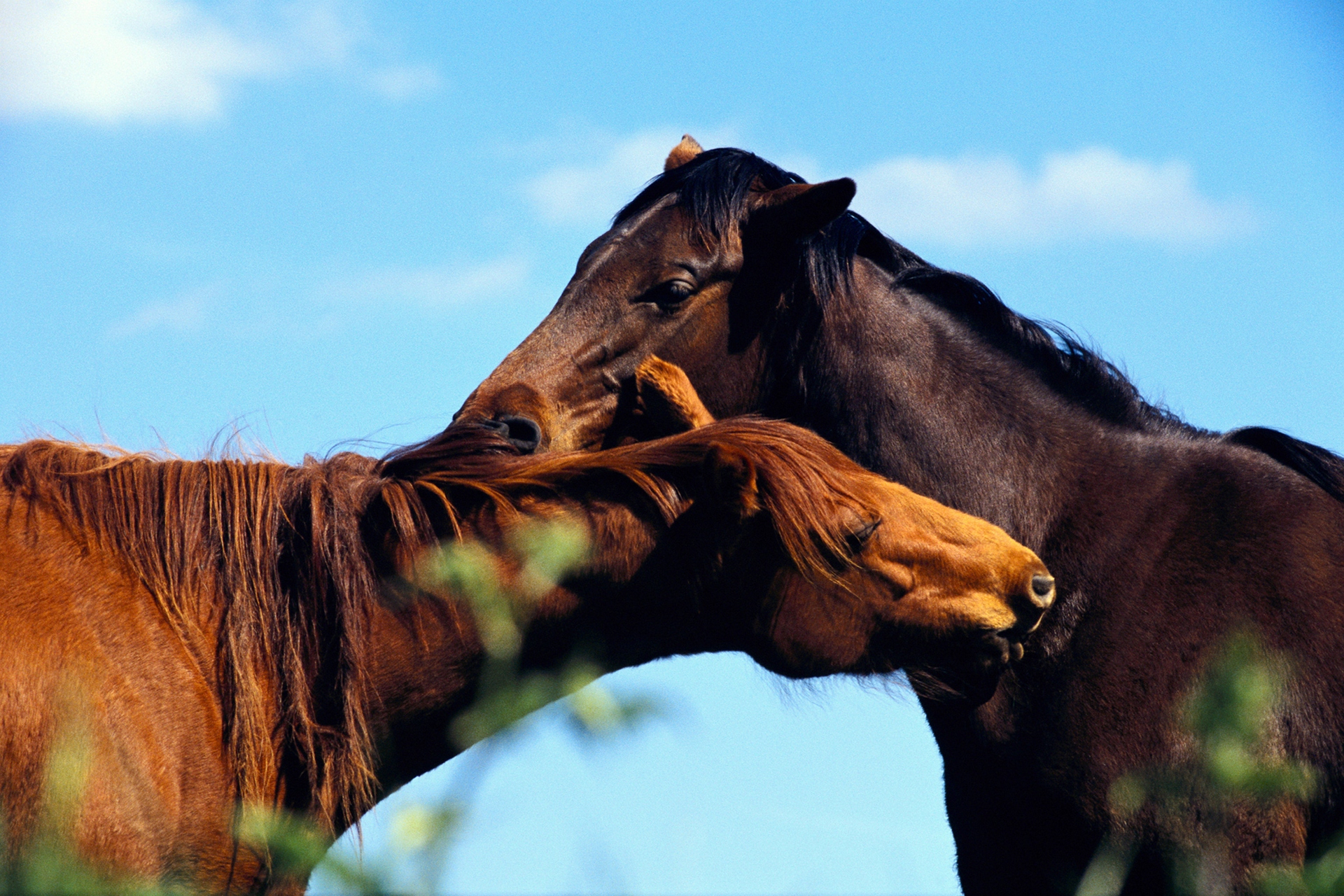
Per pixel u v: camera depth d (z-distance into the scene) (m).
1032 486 7.26
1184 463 7.27
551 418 7.48
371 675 5.29
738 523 5.22
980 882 7.21
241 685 5.07
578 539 4.93
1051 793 6.71
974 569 5.25
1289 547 6.78
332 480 5.46
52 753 4.54
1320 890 3.36
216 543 5.28
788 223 7.61
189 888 4.91
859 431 7.55
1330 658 6.49
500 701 4.70
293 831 3.14
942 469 7.36
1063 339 7.73
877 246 8.05
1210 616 6.68
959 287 7.76
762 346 7.83
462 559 4.93
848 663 5.39
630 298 7.72
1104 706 6.67
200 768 4.95
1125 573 6.92
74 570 5.00
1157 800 6.39
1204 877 6.02
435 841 2.52
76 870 3.01
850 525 5.18
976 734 6.97
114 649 4.90
